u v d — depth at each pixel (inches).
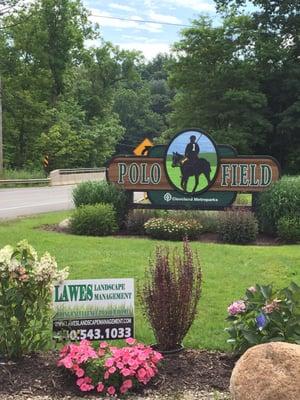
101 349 181.6
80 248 447.5
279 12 1587.1
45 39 2155.5
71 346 180.4
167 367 189.6
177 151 593.9
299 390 140.3
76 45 2305.6
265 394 141.1
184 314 202.4
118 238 535.5
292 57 1592.0
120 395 170.6
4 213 777.6
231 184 580.4
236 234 526.3
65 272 191.3
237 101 1513.3
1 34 2102.6
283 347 148.5
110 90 2743.6
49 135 2043.6
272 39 1582.2
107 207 582.2
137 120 4173.2
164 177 600.1
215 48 1576.0
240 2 1611.7
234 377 148.9
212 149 582.9
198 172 587.8
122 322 195.9
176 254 274.4
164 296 200.5
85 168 1999.3
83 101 2640.3
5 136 2018.9
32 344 194.7
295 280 336.8
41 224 629.3
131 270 353.4
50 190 1311.5
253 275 346.6
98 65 2677.2
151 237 555.5
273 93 1596.9
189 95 1632.6
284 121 1528.1
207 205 590.9
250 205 605.3
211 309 268.7
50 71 2203.5
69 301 192.9
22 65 2151.8
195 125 1606.8
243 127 1524.4
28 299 187.6
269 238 553.0
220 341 219.0
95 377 172.6
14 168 1991.9
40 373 183.0
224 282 325.1
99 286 194.7
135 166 606.9
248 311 192.1
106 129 2297.0
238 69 1535.4
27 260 187.8
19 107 2017.7
